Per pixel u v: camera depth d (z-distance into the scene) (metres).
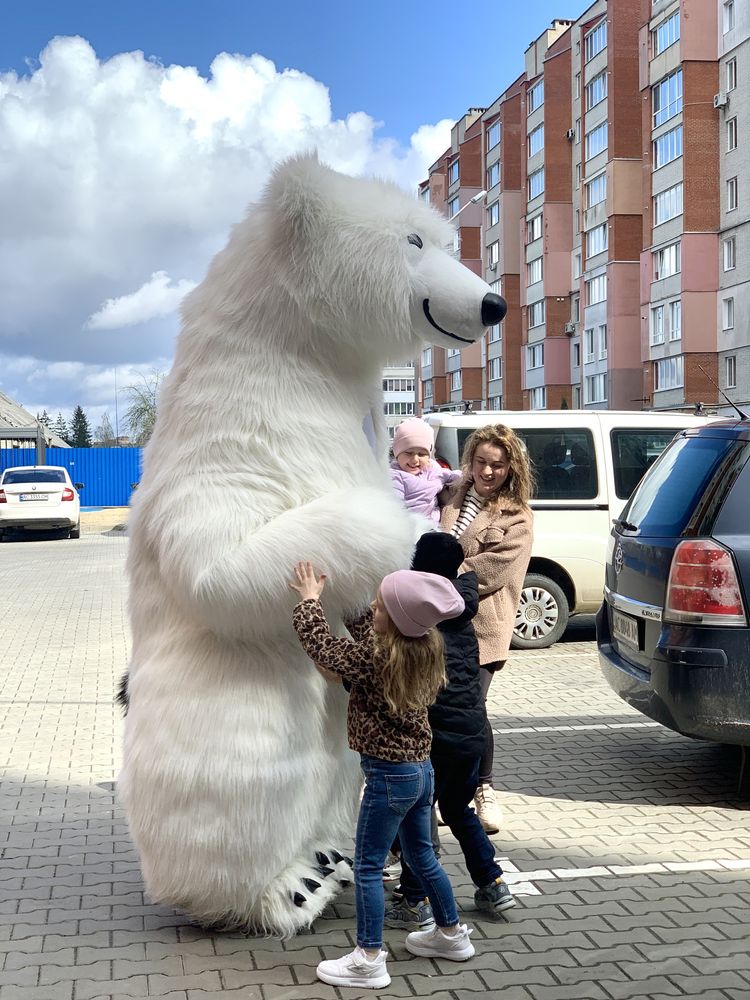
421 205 3.83
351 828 4.07
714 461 5.46
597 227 53.53
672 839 5.03
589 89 53.94
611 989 3.51
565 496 10.02
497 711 7.75
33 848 4.91
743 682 5.08
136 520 3.88
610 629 6.34
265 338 3.70
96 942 3.85
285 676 3.64
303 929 3.93
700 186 44.22
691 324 44.62
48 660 10.09
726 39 43.34
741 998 3.44
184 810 3.57
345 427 3.77
